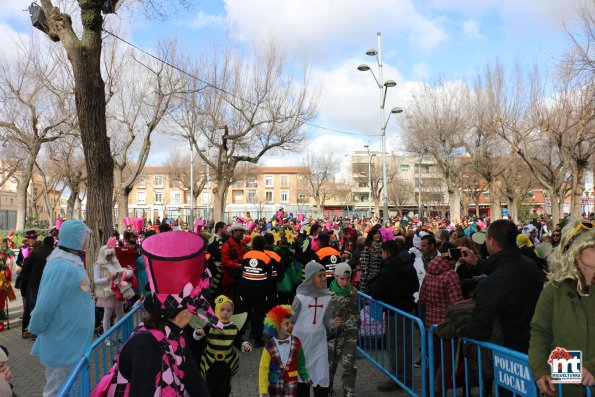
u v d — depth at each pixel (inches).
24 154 1259.8
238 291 314.0
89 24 349.1
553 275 114.7
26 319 343.3
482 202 3176.7
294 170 3334.2
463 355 167.2
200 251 95.6
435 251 286.7
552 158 1047.0
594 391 111.4
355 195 3366.1
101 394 94.3
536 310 119.0
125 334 208.5
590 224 116.8
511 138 1026.1
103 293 297.4
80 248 169.0
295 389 168.9
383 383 226.8
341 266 202.7
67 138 1239.5
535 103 927.7
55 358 159.2
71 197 1451.8
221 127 962.1
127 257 333.1
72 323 161.6
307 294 190.4
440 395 181.8
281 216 887.1
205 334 180.5
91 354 157.9
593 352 107.7
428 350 182.1
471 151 1211.9
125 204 933.8
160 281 93.4
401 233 474.0
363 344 274.4
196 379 101.0
